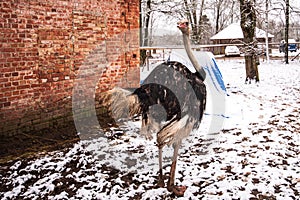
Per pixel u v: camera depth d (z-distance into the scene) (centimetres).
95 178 506
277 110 909
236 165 542
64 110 756
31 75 687
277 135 691
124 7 894
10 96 648
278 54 3484
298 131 716
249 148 619
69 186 483
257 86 1336
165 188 469
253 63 1439
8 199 447
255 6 1416
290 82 1448
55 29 731
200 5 2947
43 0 702
